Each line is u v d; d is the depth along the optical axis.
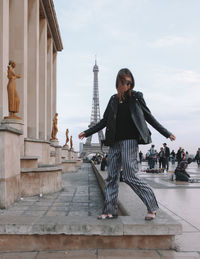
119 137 4.34
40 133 26.30
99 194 10.31
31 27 21.89
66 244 4.15
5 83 13.80
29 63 21.66
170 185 12.55
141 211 4.93
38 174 9.92
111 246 4.16
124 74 4.33
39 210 7.16
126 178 4.30
